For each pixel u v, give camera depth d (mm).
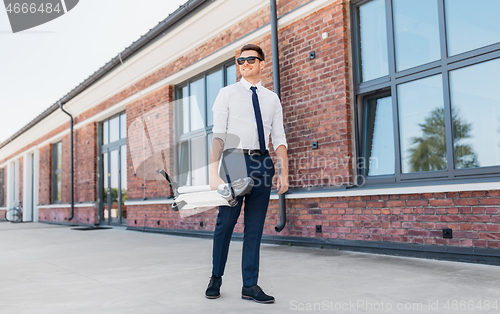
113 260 4207
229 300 2352
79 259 4324
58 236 7457
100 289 2756
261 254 4398
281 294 2479
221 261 2424
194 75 7305
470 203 3523
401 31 4328
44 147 14555
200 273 3330
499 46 3490
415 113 4172
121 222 9891
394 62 4359
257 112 2338
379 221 4254
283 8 5398
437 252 3725
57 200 13789
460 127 3773
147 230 8320
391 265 3498
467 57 3715
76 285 2916
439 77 3973
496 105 3531
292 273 3221
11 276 3344
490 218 3387
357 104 4734
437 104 3986
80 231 8750
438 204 3756
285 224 5289
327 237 4785
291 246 5105
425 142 4074
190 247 5359
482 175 3566
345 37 4727
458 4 3836
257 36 5758
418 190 3857
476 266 3322
